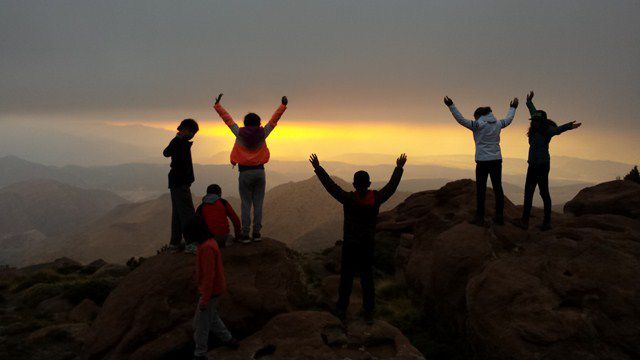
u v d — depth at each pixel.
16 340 9.61
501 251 9.28
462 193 14.82
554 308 6.87
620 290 6.83
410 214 17.92
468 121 9.54
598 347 6.31
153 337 7.06
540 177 9.71
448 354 8.61
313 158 6.94
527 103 9.87
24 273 22.67
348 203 6.74
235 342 6.43
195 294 7.57
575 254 7.84
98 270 19.91
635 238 8.66
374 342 6.50
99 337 7.31
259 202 8.36
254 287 7.77
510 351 6.68
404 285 12.59
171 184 8.24
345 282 7.04
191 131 8.30
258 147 7.95
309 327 6.61
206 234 6.20
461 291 9.09
